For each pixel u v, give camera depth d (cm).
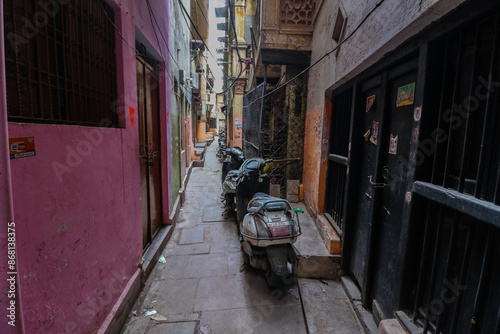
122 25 204
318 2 360
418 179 147
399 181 173
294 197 457
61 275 132
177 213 452
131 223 233
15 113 111
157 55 331
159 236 347
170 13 407
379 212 203
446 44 130
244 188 359
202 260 316
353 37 222
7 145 89
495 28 101
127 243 223
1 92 87
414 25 134
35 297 113
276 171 523
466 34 121
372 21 183
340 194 289
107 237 184
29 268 110
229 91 1465
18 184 103
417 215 152
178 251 339
